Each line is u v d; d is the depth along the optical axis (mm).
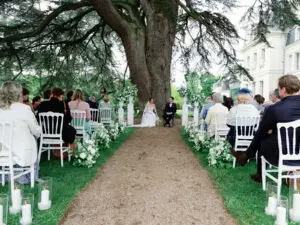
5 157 3566
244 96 5332
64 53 16594
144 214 3195
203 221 3045
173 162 5582
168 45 14516
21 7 12852
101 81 18391
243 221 2963
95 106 9672
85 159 5145
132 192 3871
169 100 12031
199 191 3932
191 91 12656
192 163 5504
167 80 14461
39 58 15633
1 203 2719
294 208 3008
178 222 3016
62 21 16078
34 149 3922
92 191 3896
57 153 5930
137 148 7086
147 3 14070
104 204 3459
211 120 6355
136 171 4910
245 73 14250
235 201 3484
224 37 13867
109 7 12391
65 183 4148
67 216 3135
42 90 16734
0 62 14492
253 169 5016
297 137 3535
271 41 29906
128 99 12508
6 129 3604
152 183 4254
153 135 9320
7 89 3793
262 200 3551
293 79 3580
